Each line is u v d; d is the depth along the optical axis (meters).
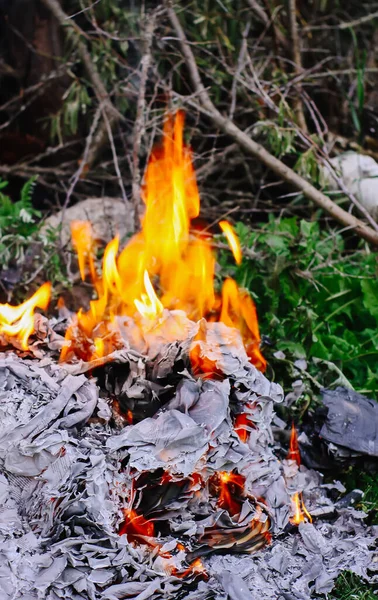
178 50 3.62
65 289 3.13
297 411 2.19
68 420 1.63
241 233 3.27
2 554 1.52
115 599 1.52
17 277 3.04
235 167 4.47
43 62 4.58
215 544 1.70
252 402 1.76
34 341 1.93
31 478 1.62
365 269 3.18
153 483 1.64
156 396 1.72
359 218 3.85
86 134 4.61
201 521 1.69
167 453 1.56
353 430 2.05
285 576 1.71
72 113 3.88
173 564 1.62
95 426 1.71
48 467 1.57
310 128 4.58
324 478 2.14
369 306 3.00
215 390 1.67
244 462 1.65
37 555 1.52
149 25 3.23
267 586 1.67
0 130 4.75
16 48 4.68
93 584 1.52
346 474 2.18
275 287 2.93
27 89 4.22
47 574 1.50
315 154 3.45
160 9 3.29
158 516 1.67
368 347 2.92
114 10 3.96
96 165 4.48
